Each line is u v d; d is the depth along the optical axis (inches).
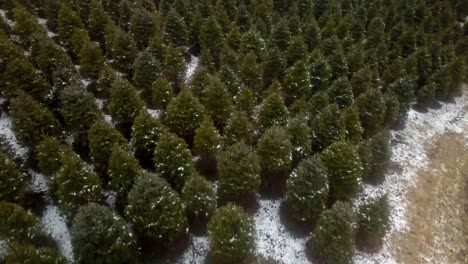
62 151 1075.9
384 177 1405.0
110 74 1400.1
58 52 1438.2
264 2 2053.4
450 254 1250.6
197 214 1042.7
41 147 1062.4
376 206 1099.3
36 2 1973.4
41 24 1862.7
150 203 932.6
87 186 997.8
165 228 952.9
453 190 1477.6
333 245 984.3
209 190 1034.7
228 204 971.9
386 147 1323.8
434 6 2492.6
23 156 1224.8
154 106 1443.2
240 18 1902.1
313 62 1612.9
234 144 1115.3
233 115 1240.2
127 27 1835.6
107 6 1924.2
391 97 1535.4
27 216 941.8
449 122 1809.8
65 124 1346.0
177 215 970.1
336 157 1135.6
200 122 1253.1
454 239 1301.7
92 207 876.0
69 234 1058.7
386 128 1553.9
